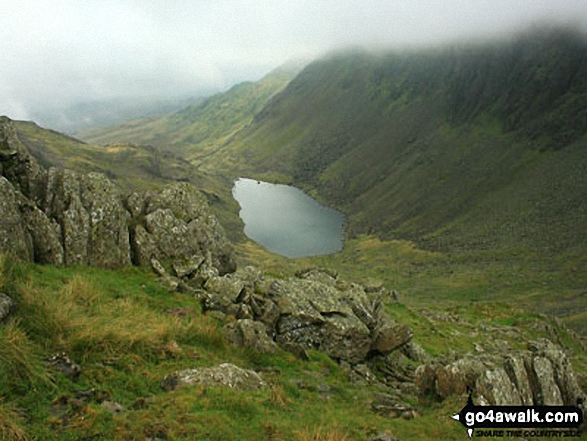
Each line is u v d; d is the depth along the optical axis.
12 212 24.11
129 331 20.02
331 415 17.98
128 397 15.64
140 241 31.47
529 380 22.30
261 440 14.38
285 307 28.70
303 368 24.39
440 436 17.64
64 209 28.84
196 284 30.41
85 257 28.06
